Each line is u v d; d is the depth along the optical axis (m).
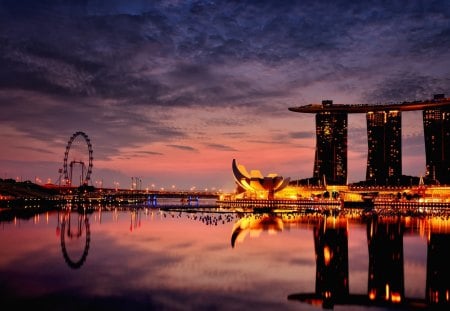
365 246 62.56
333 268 47.06
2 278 41.59
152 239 70.75
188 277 42.31
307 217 123.12
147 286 38.84
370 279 42.34
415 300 35.72
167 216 130.50
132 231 83.75
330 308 33.28
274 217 123.00
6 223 101.75
